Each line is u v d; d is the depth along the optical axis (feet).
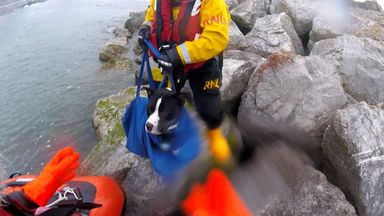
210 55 5.95
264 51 12.98
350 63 10.38
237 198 7.22
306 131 8.75
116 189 7.36
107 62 16.61
